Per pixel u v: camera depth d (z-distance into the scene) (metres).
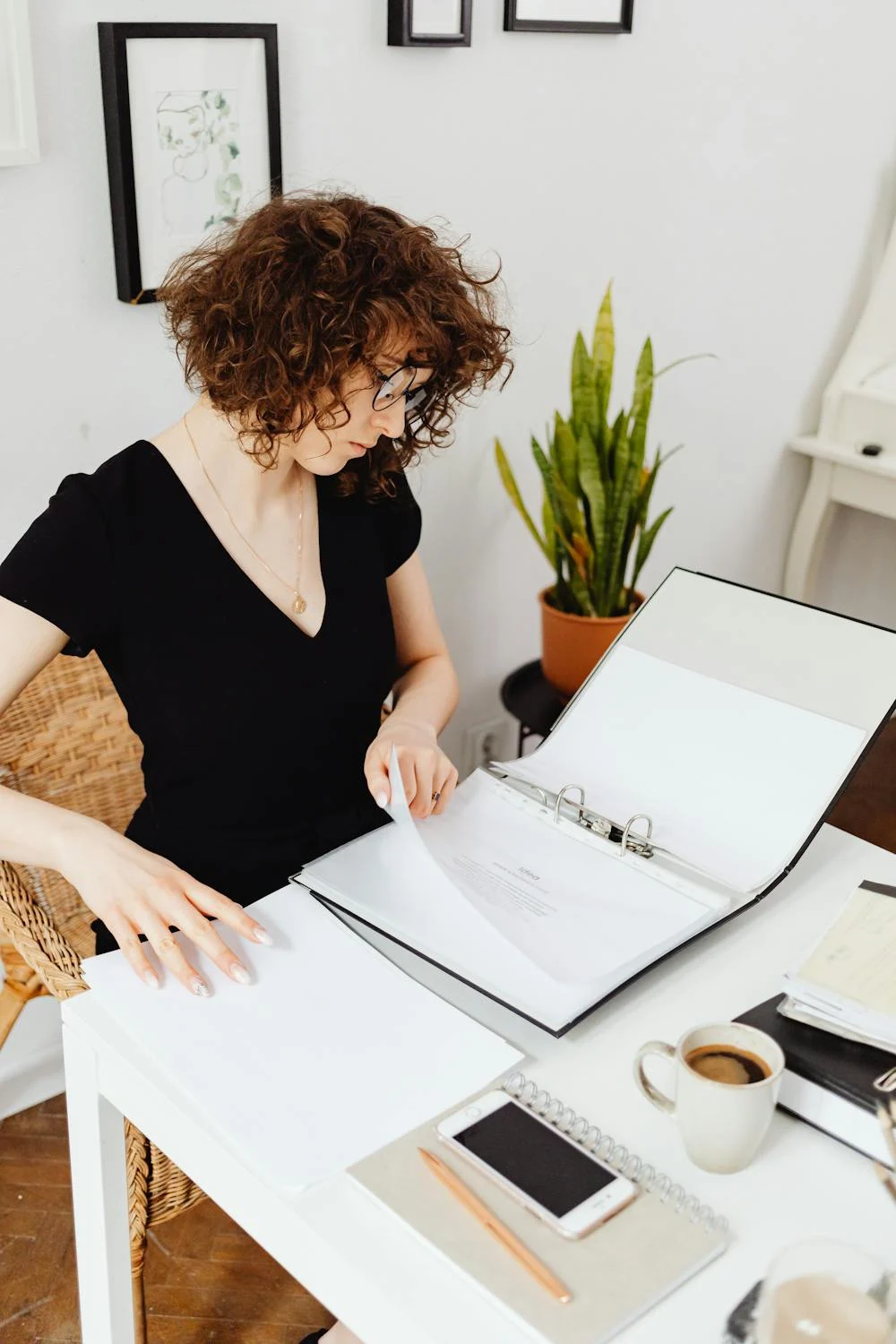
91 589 1.28
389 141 1.96
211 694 1.33
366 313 1.12
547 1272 0.80
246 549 1.34
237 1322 1.62
